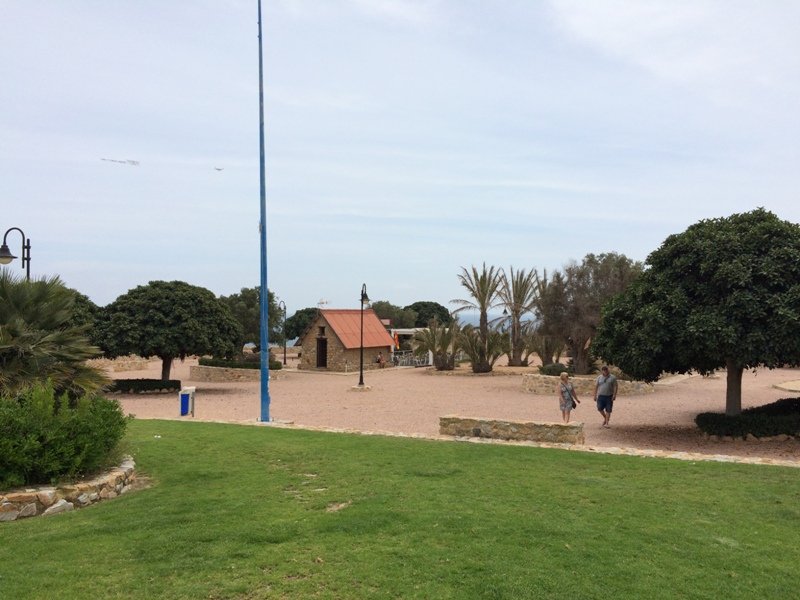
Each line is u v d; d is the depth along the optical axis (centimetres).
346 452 1028
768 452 1317
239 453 1014
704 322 1323
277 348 7162
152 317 2844
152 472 876
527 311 4328
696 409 2155
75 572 487
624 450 1101
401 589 461
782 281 1314
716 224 1517
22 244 1595
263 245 1830
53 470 700
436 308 9969
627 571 504
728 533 613
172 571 489
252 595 451
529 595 456
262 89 1888
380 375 4203
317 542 557
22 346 874
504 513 660
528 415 2009
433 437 1266
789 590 478
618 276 3138
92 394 933
